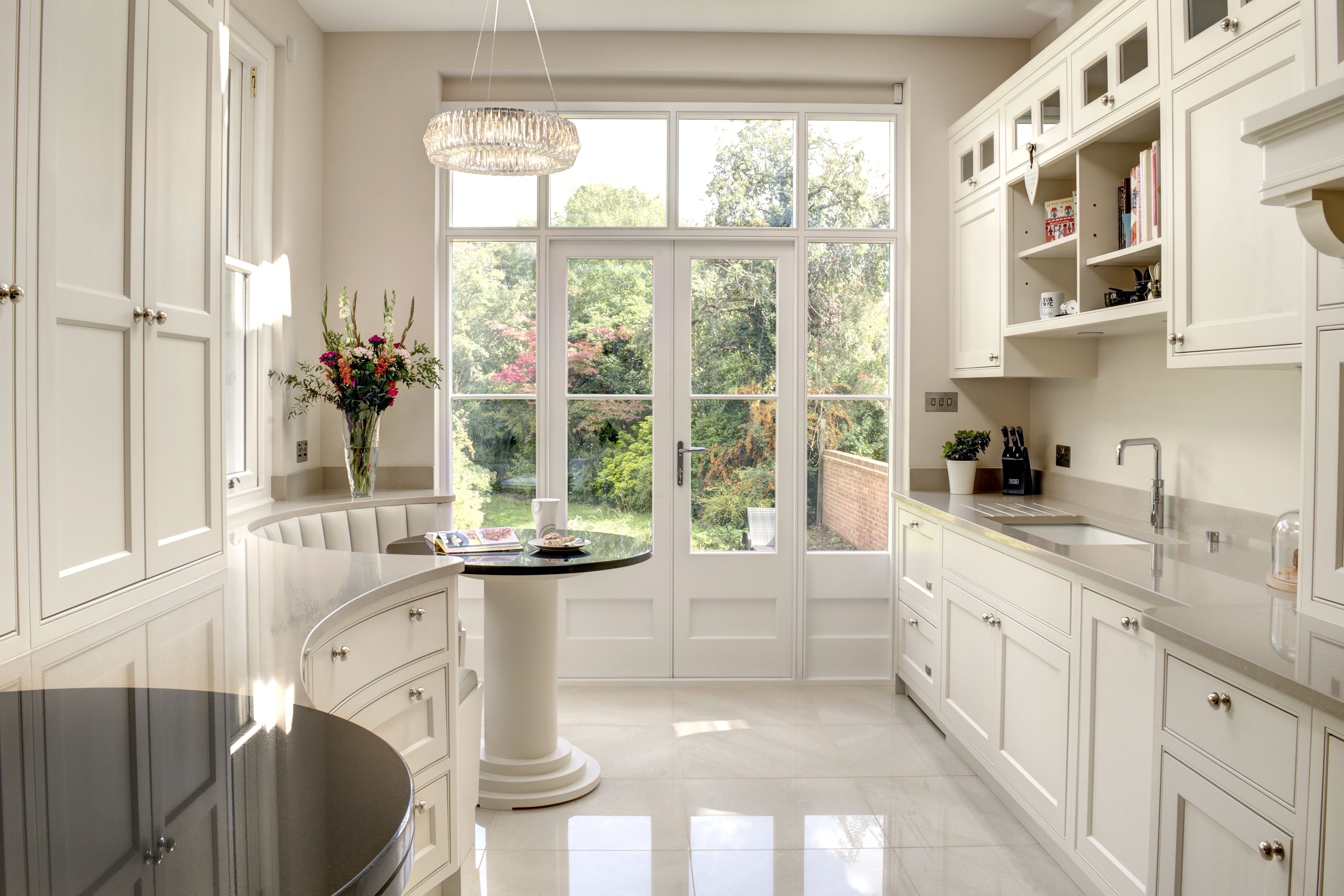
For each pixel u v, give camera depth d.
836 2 3.58
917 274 3.96
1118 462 2.76
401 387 3.88
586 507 4.09
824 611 4.11
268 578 1.87
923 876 2.37
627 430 4.08
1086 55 2.72
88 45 1.51
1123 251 2.58
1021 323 3.27
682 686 4.05
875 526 4.12
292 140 3.54
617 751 3.25
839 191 4.08
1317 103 1.29
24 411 1.35
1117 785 2.07
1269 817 1.37
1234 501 2.58
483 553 2.75
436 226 3.90
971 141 3.69
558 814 2.73
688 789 2.92
